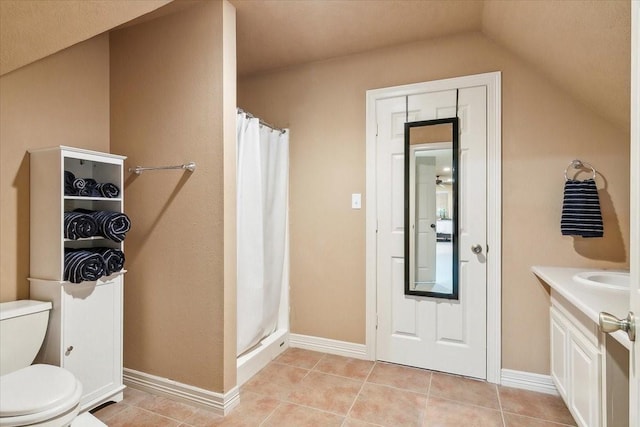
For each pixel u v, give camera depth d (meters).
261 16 2.19
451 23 2.28
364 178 2.71
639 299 0.77
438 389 2.25
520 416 1.96
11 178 1.91
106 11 1.45
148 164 2.24
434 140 2.46
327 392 2.22
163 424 1.90
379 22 2.26
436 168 2.46
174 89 2.15
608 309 1.28
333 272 2.82
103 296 2.03
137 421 1.92
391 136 2.62
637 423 0.79
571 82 2.01
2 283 1.87
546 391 2.21
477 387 2.28
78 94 2.22
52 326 1.84
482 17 2.20
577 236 2.13
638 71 0.77
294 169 2.95
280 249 2.87
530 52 2.09
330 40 2.50
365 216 2.71
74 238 1.90
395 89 2.58
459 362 2.44
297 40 2.50
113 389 2.07
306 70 2.89
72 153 1.90
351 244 2.77
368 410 2.02
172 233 2.15
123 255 2.10
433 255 2.47
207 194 2.06
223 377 2.00
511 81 2.29
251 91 3.09
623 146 2.06
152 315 2.22
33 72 2.01
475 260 2.38
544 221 2.22
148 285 2.23
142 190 2.25
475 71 2.38
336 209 2.81
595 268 2.11
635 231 0.79
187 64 2.11
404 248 2.55
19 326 1.72
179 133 2.14
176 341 2.15
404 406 2.06
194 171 2.09
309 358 2.73
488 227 2.34
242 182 2.42
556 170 2.19
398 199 2.61
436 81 2.46
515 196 2.28
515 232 2.29
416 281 2.52
